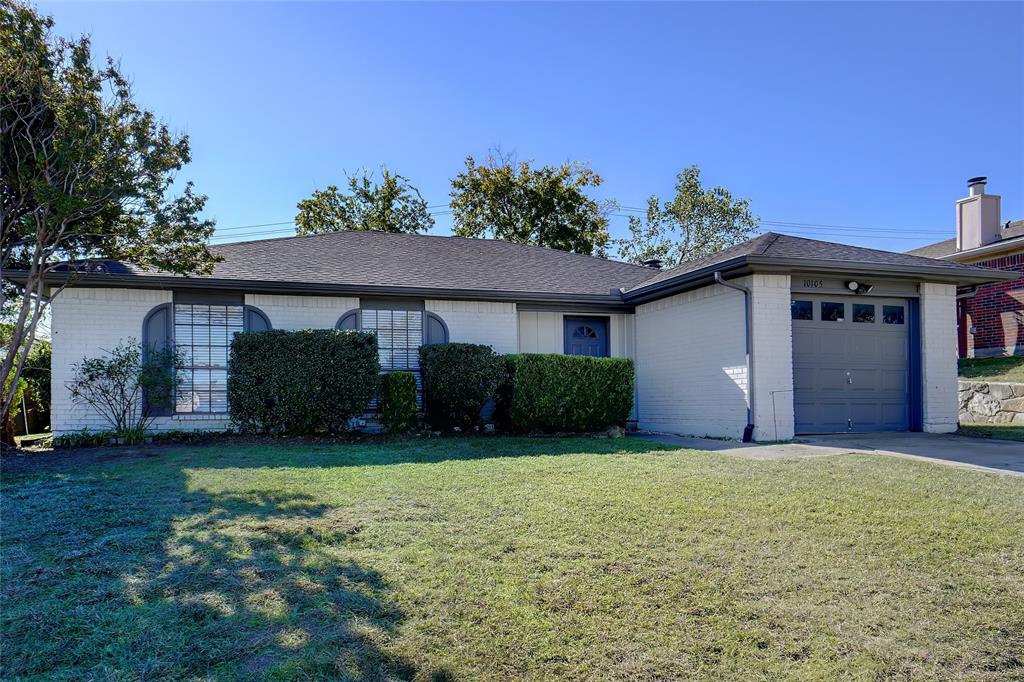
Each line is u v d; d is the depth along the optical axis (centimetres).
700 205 3453
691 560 380
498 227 2928
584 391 1008
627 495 529
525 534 428
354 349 953
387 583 344
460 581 348
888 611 315
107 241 915
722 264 943
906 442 864
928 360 1021
